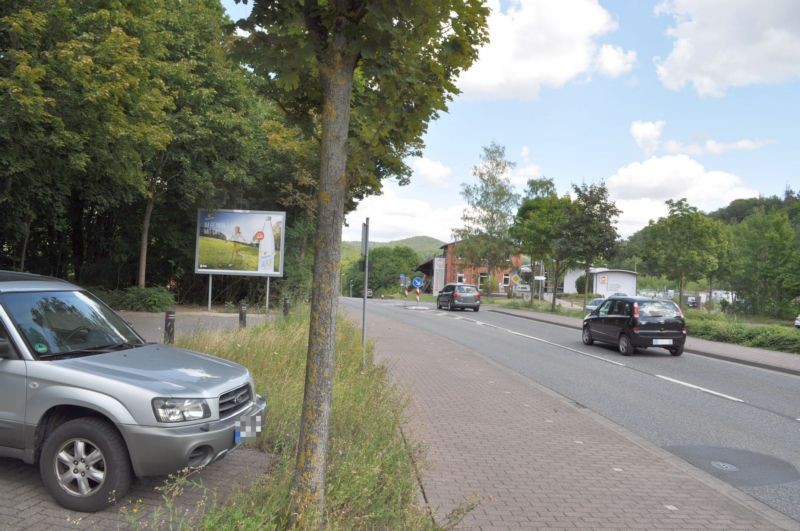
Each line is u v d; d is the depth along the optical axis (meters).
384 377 9.22
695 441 7.29
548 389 10.62
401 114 3.73
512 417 7.99
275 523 3.26
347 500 3.65
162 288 22.88
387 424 5.80
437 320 28.45
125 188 18.53
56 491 4.09
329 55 3.19
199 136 20.77
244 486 4.24
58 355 4.52
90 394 4.12
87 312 5.29
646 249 41.72
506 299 59.47
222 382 4.68
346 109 3.19
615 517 4.59
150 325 16.77
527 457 6.11
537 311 38.62
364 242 10.83
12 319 4.52
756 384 11.88
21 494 4.29
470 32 3.90
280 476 3.97
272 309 25.52
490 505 4.73
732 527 4.48
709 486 5.41
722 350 17.45
